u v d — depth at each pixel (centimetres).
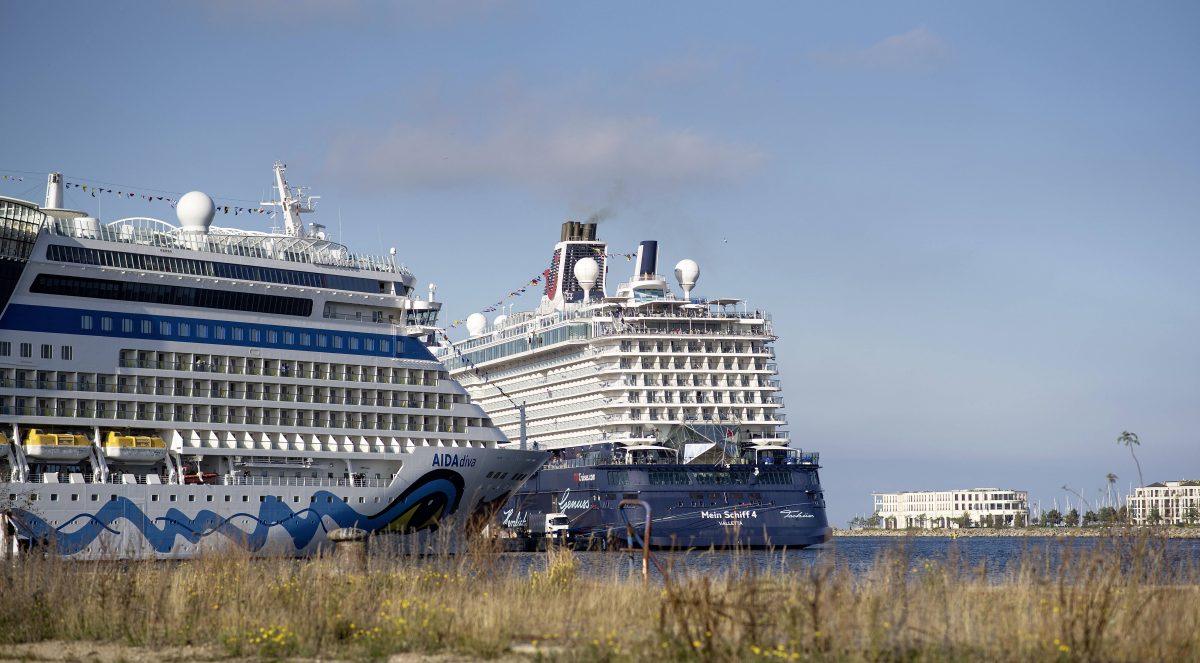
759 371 14850
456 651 3772
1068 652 3266
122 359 8900
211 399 9194
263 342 9500
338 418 9750
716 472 13862
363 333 10012
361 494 9388
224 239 9581
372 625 4050
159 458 8844
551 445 15612
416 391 10162
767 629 3531
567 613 4162
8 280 8544
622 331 14738
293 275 9738
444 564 4956
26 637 4231
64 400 8669
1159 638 3341
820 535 14038
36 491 8250
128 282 9006
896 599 3781
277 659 3766
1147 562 4309
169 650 3969
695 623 3506
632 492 13538
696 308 15038
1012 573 4197
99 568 4866
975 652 3353
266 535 8956
